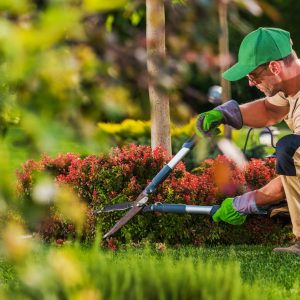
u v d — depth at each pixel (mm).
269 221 14586
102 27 2727
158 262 10070
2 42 2252
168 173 12312
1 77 2318
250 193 11883
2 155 2396
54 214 13828
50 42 2318
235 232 14477
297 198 11625
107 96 2543
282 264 10914
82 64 2543
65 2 2328
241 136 24734
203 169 15625
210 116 12133
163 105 15906
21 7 2314
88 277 5395
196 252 12633
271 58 11406
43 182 2605
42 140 2350
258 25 51844
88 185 14422
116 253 12508
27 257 2652
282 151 11484
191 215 14203
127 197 14273
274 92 11750
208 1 3654
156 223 14141
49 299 4586
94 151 2551
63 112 2420
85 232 14344
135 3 3598
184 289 5789
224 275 6148
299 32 55938
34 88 2381
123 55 2865
